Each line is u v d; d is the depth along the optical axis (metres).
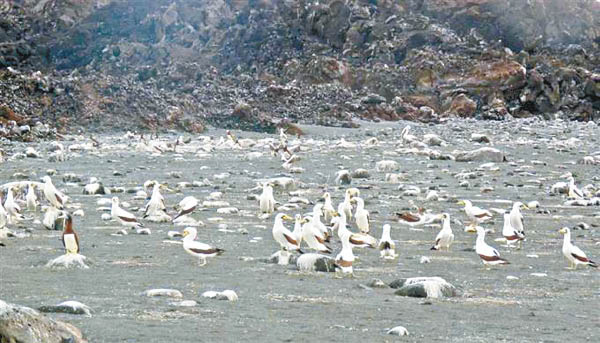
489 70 99.75
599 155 52.81
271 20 120.69
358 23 115.75
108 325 11.02
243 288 14.30
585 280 16.27
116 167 43.97
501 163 47.28
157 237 20.94
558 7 118.56
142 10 135.75
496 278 16.28
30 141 61.88
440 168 44.50
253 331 11.05
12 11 136.12
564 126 83.94
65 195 29.83
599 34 118.00
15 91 74.44
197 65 101.19
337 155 51.72
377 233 22.91
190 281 14.89
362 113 88.44
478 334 11.36
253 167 44.31
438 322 12.05
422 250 20.00
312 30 117.19
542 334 11.47
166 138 69.06
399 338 10.95
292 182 34.31
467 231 23.55
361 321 11.95
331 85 97.06
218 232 22.22
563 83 99.06
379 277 15.92
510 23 117.62
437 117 92.12
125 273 15.61
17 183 30.47
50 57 124.06
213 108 83.75
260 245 19.97
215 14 129.50
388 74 102.25
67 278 14.84
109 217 24.30
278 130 75.75
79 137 66.38
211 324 11.38
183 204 25.23
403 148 56.19
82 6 135.88
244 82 98.38
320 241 17.62
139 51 125.75
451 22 119.25
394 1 121.88
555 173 43.28
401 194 33.31
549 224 25.94
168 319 11.58
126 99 76.75
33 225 23.00
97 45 128.75
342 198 31.59
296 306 12.89
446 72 101.38
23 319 9.39
